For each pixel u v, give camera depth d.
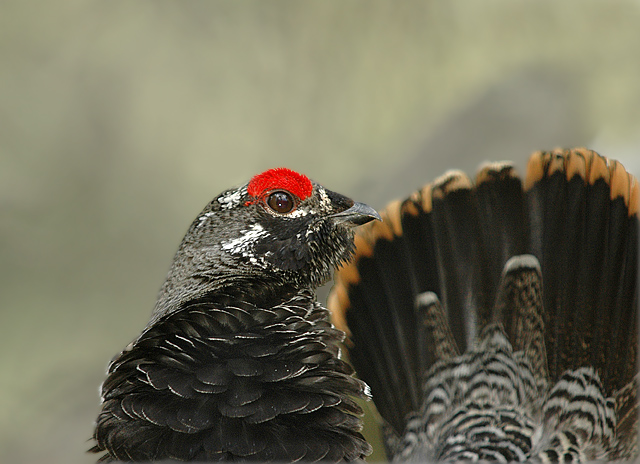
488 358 3.47
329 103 5.36
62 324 5.09
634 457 3.45
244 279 3.42
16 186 5.40
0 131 5.43
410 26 5.27
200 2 5.48
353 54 5.32
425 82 5.23
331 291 3.47
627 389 3.46
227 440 3.37
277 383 3.38
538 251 3.47
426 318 3.47
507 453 3.44
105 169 5.61
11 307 5.04
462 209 3.47
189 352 3.38
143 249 5.50
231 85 5.48
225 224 3.43
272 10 5.39
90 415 4.30
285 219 3.43
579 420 3.46
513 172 3.47
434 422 3.47
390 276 3.47
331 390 3.39
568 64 5.08
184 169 5.63
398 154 4.74
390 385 3.47
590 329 3.46
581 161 3.46
